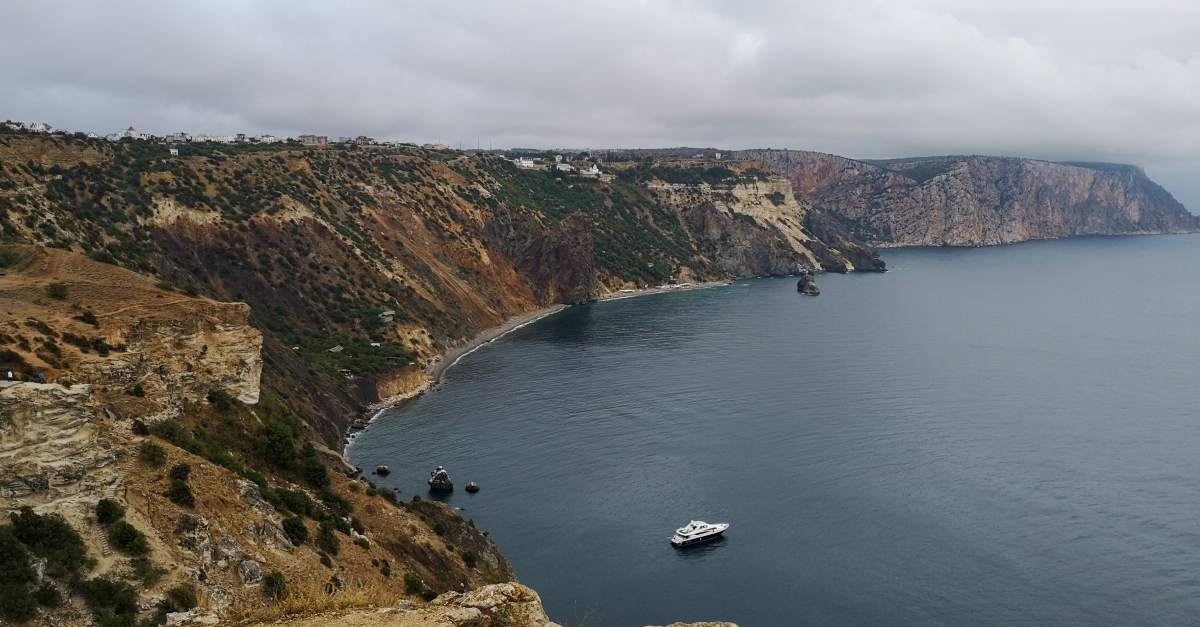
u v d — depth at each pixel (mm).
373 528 65938
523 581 79562
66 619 35781
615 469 107000
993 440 117312
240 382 72812
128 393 58219
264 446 67375
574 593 77812
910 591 77625
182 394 66250
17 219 119750
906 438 117938
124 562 39750
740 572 81438
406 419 131625
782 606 75562
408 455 113875
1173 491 99312
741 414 130000
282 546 49906
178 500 46250
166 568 40875
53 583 36531
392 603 31797
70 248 123250
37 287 66000
